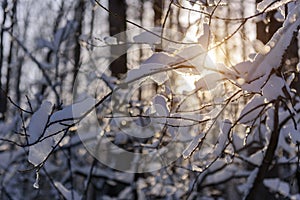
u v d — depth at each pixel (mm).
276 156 5359
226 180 5965
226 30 3707
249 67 2934
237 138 4988
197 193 6176
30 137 2984
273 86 2930
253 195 3717
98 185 7199
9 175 6824
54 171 6680
